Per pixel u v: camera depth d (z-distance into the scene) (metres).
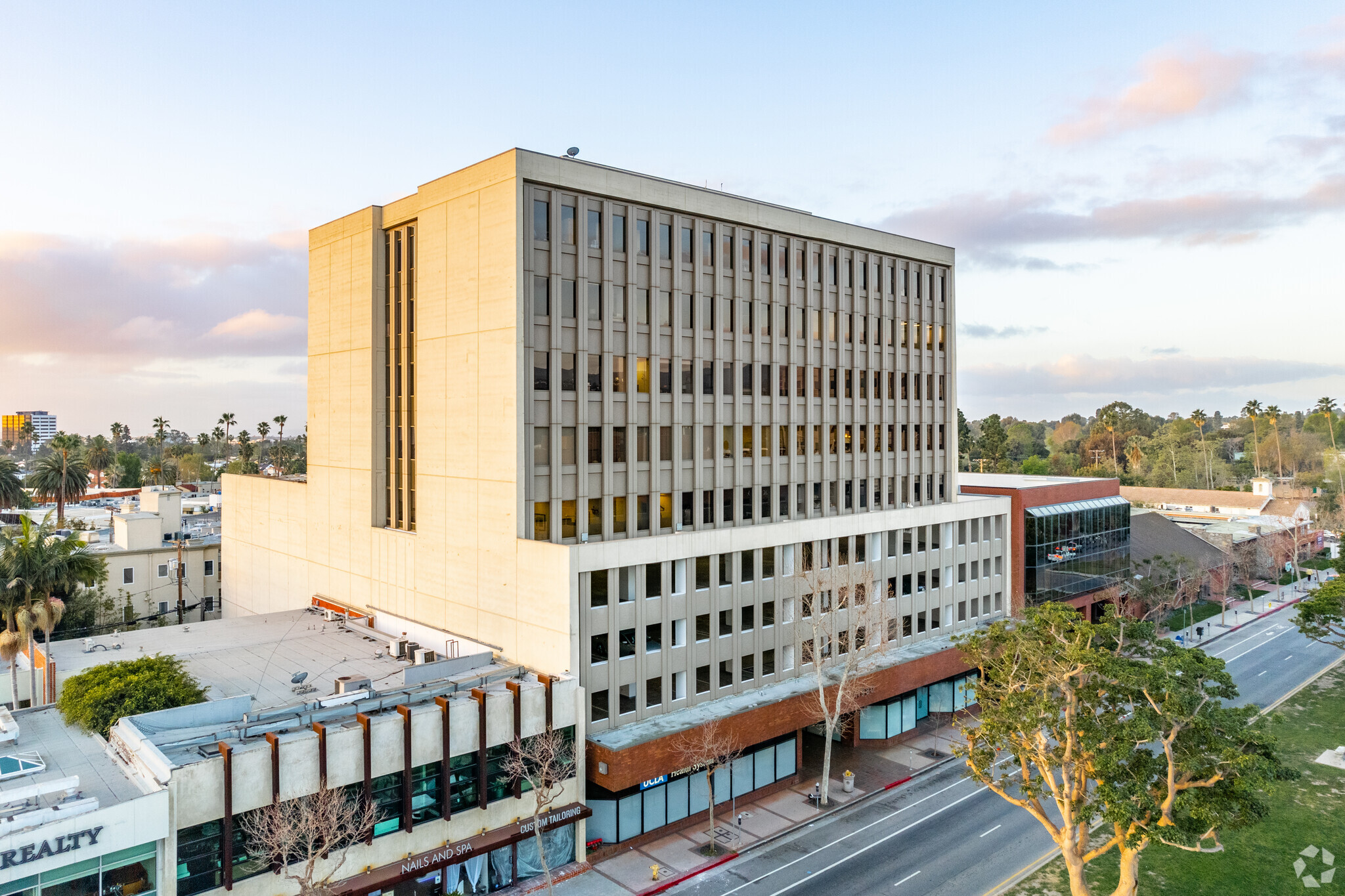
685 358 48.50
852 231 58.34
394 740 33.69
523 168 41.47
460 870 35.22
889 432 62.75
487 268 43.19
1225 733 27.62
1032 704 31.23
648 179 46.16
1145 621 33.16
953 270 68.31
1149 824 27.59
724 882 37.19
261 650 47.09
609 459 44.94
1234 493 145.25
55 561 44.41
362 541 53.72
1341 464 186.38
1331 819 42.34
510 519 42.31
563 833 38.78
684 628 45.19
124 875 27.27
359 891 31.53
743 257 51.81
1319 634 61.03
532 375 42.34
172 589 71.06
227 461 194.12
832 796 46.81
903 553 60.06
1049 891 35.97
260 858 29.97
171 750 30.33
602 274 44.81
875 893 36.12
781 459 54.19
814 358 56.38
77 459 96.25
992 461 164.50
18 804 26.73
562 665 39.72
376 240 51.84
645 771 39.00
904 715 57.12
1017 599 69.62
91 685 35.28
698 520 48.94
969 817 44.31
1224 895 35.22
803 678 51.66
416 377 49.03
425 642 47.94
